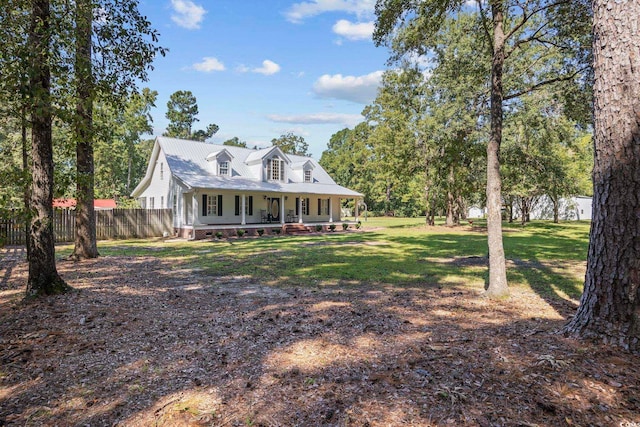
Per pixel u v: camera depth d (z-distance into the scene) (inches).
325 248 565.6
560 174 889.5
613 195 133.0
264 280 307.3
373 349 147.4
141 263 408.5
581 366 118.6
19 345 155.3
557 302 228.1
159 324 184.7
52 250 248.4
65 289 251.9
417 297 245.6
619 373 112.4
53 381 122.3
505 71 592.4
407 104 930.7
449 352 139.9
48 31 190.9
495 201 246.2
